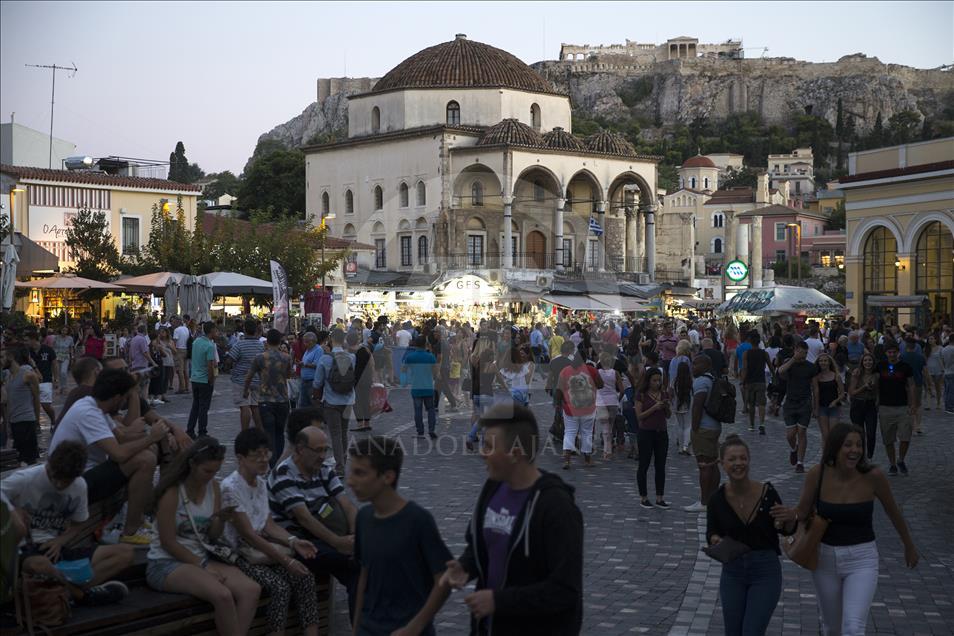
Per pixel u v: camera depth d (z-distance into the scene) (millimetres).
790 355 23984
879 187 47969
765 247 125188
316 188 69562
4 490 6855
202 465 7184
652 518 12430
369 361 12281
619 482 15039
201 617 7109
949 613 8516
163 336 25500
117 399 8055
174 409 23984
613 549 10797
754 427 21625
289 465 8023
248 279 36344
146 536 7930
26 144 58031
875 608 8656
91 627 6527
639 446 13133
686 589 9195
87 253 43375
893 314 46719
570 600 4766
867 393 16094
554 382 11891
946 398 25312
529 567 4871
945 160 44906
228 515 7355
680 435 18266
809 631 8016
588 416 15945
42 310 40844
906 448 15812
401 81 68500
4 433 14047
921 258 46500
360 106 70375
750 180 180875
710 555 6621
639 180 66250
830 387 15867
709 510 6918
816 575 7035
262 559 7496
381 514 5695
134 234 49562
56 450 6906
